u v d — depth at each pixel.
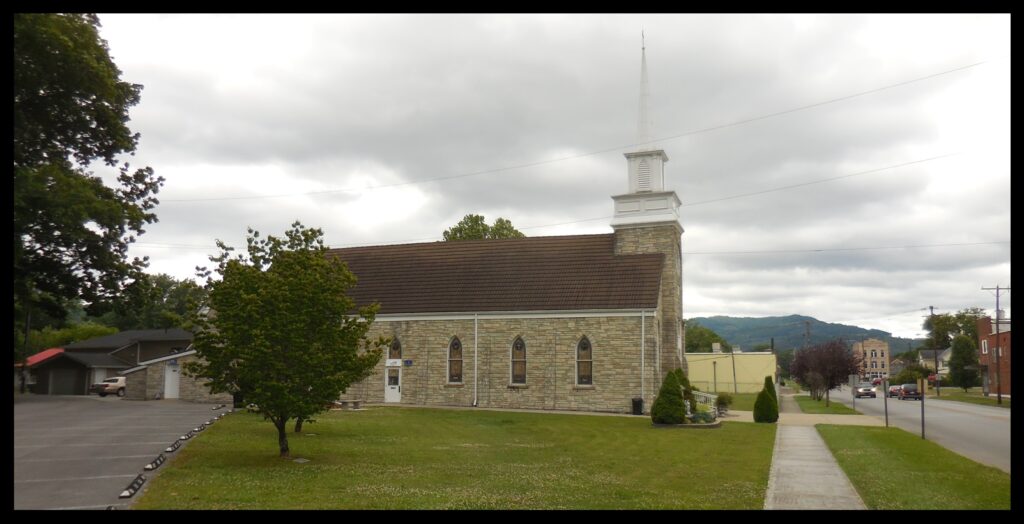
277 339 20.86
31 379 62.47
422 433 29.92
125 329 89.31
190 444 23.55
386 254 52.59
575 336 43.50
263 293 20.86
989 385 81.56
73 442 23.28
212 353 21.52
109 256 28.55
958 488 17.25
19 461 19.41
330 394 21.56
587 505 15.68
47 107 25.53
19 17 21.02
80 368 62.91
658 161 48.44
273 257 26.05
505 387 44.50
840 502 16.09
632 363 42.22
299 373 21.12
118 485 16.30
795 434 31.75
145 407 39.31
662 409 35.09
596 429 33.06
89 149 28.67
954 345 94.69
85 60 23.95
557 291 45.25
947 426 35.69
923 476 19.06
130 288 30.66
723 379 90.19
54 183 22.52
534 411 42.38
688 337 158.25
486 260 49.53
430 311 46.44
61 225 23.92
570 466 21.45
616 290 43.97
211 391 21.88
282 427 21.84
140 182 30.44
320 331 21.50
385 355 47.22
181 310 82.12
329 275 22.61
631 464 22.00
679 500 16.31
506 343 44.84
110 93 25.64
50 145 26.97
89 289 29.59
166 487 16.31
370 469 20.09
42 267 27.55
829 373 66.56
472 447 25.73
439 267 49.97
